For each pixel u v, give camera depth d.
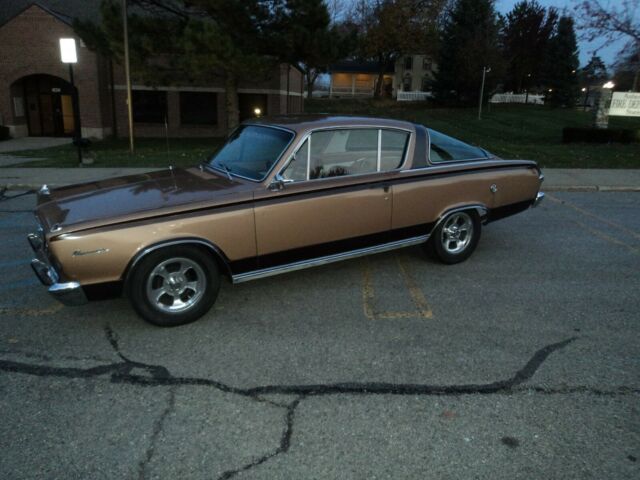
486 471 2.51
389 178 4.77
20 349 3.71
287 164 4.28
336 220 4.52
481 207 5.42
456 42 38.38
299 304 4.51
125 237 3.68
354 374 3.37
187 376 3.35
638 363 3.52
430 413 2.96
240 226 4.07
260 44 15.91
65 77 22.88
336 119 4.64
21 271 5.35
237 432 2.80
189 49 14.27
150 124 24.73
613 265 5.60
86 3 25.64
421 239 5.16
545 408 3.01
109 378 3.33
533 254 5.97
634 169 12.51
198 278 4.07
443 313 4.32
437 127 27.12
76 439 2.74
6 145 20.05
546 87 48.25
